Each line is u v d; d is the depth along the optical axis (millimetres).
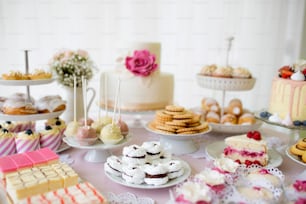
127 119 1691
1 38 2041
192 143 1183
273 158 1056
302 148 986
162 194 825
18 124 1240
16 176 805
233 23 2092
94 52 2119
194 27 2105
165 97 1463
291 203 756
